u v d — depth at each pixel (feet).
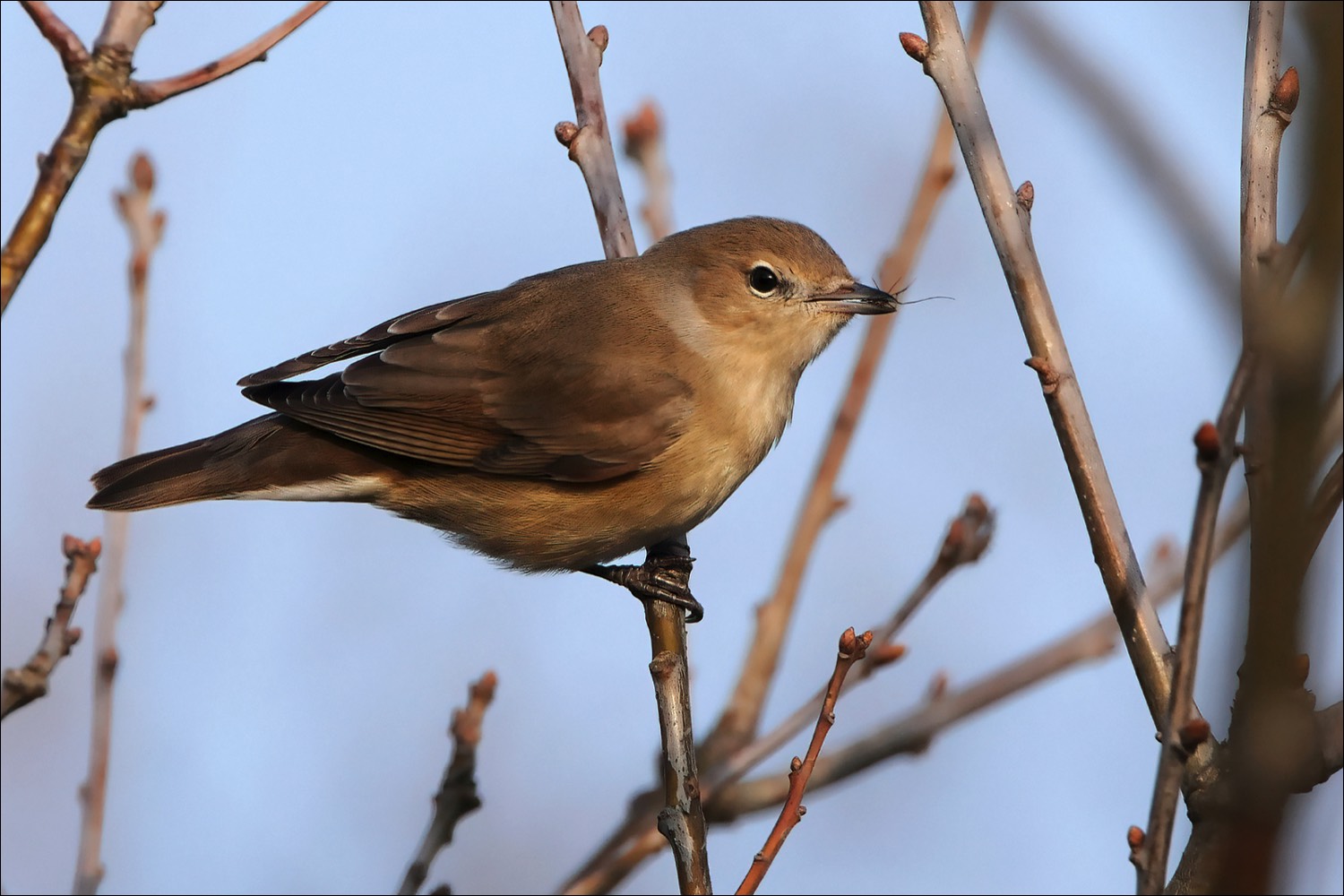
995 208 24.59
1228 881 14.15
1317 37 13.21
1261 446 14.32
